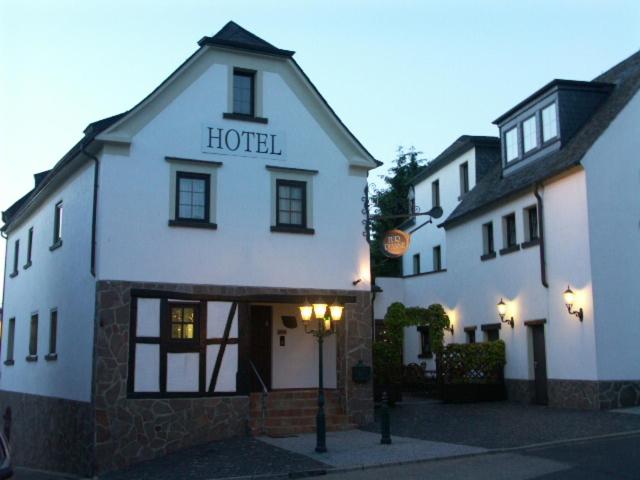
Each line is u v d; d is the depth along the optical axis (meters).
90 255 16.95
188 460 14.68
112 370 15.88
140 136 16.95
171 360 16.45
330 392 18.42
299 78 18.78
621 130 19.59
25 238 25.59
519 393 22.19
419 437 15.72
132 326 16.20
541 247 20.92
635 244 19.27
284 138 18.52
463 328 26.30
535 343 21.69
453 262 27.38
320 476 12.31
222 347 16.98
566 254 19.86
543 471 11.37
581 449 13.19
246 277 17.55
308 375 19.70
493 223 24.39
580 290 19.17
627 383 18.56
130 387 15.97
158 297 16.53
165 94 17.34
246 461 13.92
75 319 18.00
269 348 19.58
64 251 19.70
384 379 21.33
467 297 26.09
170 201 17.03
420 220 34.06
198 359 16.72
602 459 12.03
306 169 18.62
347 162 19.17
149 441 15.94
